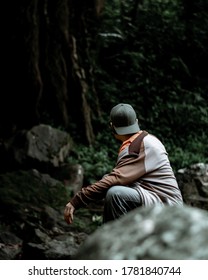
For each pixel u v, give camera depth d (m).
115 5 10.89
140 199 3.61
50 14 8.33
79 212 6.08
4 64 8.14
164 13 10.88
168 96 9.42
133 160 3.69
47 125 7.65
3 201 5.81
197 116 9.12
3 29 8.05
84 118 8.37
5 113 8.21
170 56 10.27
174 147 8.45
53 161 7.13
